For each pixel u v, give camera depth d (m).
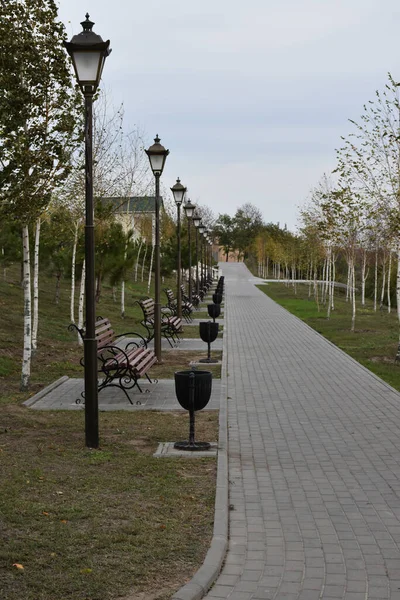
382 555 5.15
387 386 12.88
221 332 22.89
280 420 9.98
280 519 5.94
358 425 9.67
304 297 49.50
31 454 7.67
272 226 115.44
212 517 5.89
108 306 29.12
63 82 11.20
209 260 73.25
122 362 11.16
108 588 4.46
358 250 38.31
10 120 10.67
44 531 5.38
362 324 28.23
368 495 6.60
